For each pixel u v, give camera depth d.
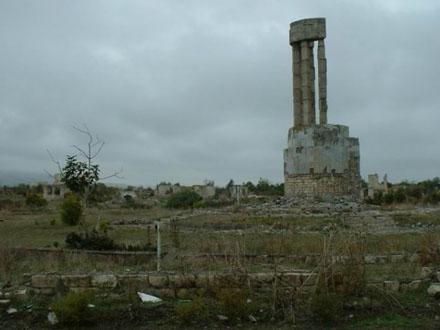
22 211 48.25
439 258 13.71
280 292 10.23
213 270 11.66
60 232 26.66
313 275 10.64
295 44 37.97
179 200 53.50
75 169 27.11
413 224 25.39
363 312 9.83
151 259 14.85
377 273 12.45
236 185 70.62
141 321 9.41
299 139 35.34
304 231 22.75
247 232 22.27
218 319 9.47
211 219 28.58
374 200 45.84
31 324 9.35
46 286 10.72
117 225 29.62
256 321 9.51
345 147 35.41
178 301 10.30
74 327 9.16
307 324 9.34
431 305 10.24
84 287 10.75
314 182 34.56
